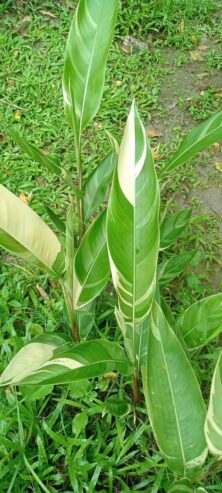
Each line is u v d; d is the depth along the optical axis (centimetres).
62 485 91
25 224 81
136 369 88
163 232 108
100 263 89
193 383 71
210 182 145
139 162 60
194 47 186
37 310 112
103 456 90
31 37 181
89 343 81
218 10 199
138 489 89
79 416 93
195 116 163
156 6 193
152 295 72
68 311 96
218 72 178
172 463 72
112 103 161
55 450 93
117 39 184
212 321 85
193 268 125
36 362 86
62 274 92
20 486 89
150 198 62
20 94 163
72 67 96
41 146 149
